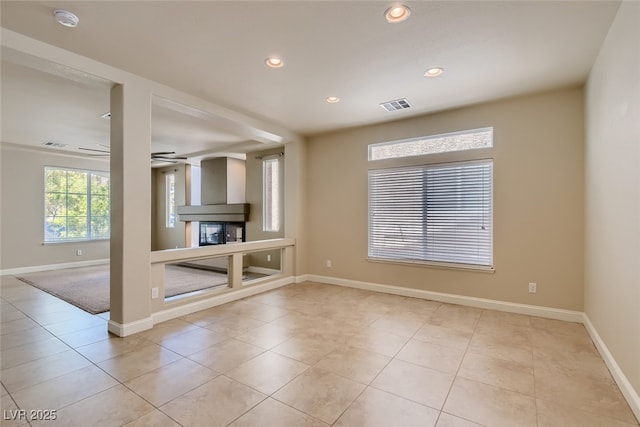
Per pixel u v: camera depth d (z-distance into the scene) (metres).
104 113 4.36
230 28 2.36
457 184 4.20
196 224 8.72
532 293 3.72
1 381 2.25
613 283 2.37
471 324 3.43
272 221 6.73
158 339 3.01
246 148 6.64
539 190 3.67
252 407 1.97
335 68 3.01
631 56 1.97
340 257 5.26
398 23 2.31
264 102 3.90
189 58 2.82
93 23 2.29
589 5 2.10
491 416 1.90
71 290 4.95
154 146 6.59
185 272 6.63
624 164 2.13
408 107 4.08
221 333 3.17
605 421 1.86
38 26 2.33
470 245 4.10
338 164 5.27
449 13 2.19
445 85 3.40
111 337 3.06
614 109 2.32
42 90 3.56
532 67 2.99
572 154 3.50
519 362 2.57
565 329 3.28
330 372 2.41
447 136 4.28
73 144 6.18
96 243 7.57
